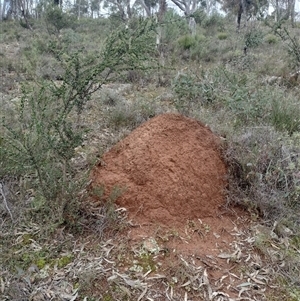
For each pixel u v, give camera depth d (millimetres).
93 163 2746
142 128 2924
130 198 2502
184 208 2510
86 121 3969
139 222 2418
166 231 2371
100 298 1932
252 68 6781
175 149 2725
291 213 2621
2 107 3777
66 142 2406
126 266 2115
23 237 2303
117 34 2678
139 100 4574
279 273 2168
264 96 4207
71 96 2547
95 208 2488
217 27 14898
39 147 2387
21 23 15062
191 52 8555
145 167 2604
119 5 9883
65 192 2338
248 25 12016
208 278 2086
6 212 2488
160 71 6328
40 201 2404
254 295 2021
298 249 2381
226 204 2652
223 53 9320
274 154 2920
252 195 2693
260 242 2332
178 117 2988
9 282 1988
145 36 2695
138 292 1972
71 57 2514
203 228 2451
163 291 1989
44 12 11008
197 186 2604
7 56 8641
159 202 2500
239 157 2838
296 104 4168
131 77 6281
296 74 6031
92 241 2285
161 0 8109
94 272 2037
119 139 3475
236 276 2127
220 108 4359
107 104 4734
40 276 2041
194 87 4625
